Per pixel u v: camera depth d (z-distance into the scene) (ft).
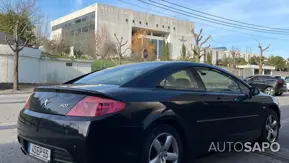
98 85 11.96
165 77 12.78
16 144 17.84
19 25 95.45
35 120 11.41
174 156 12.13
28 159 14.98
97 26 229.66
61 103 10.97
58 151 10.54
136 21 254.27
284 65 260.62
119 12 242.99
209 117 13.56
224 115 14.44
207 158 15.84
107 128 10.03
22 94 63.57
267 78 67.26
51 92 11.75
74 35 257.96
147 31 265.75
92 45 175.32
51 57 95.25
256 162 15.38
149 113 11.05
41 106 11.65
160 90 12.17
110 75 13.73
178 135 12.36
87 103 10.36
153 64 13.99
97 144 9.87
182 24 286.66
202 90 13.85
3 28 98.78
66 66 96.48
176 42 281.54
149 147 11.07
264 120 17.72
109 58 164.25
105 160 10.03
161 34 281.74
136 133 10.59
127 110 10.53
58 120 10.55
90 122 9.93
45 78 92.43
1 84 77.77
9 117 28.22
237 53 226.58
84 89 10.90
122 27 244.22
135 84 11.87
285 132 23.00
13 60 79.66
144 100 11.18
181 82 13.28
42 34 134.21
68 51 179.73
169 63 13.79
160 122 11.55
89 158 9.84
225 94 14.88
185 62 14.29
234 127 15.14
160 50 274.16
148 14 262.47
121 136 10.28
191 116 12.66
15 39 72.18
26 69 84.84
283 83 66.80
